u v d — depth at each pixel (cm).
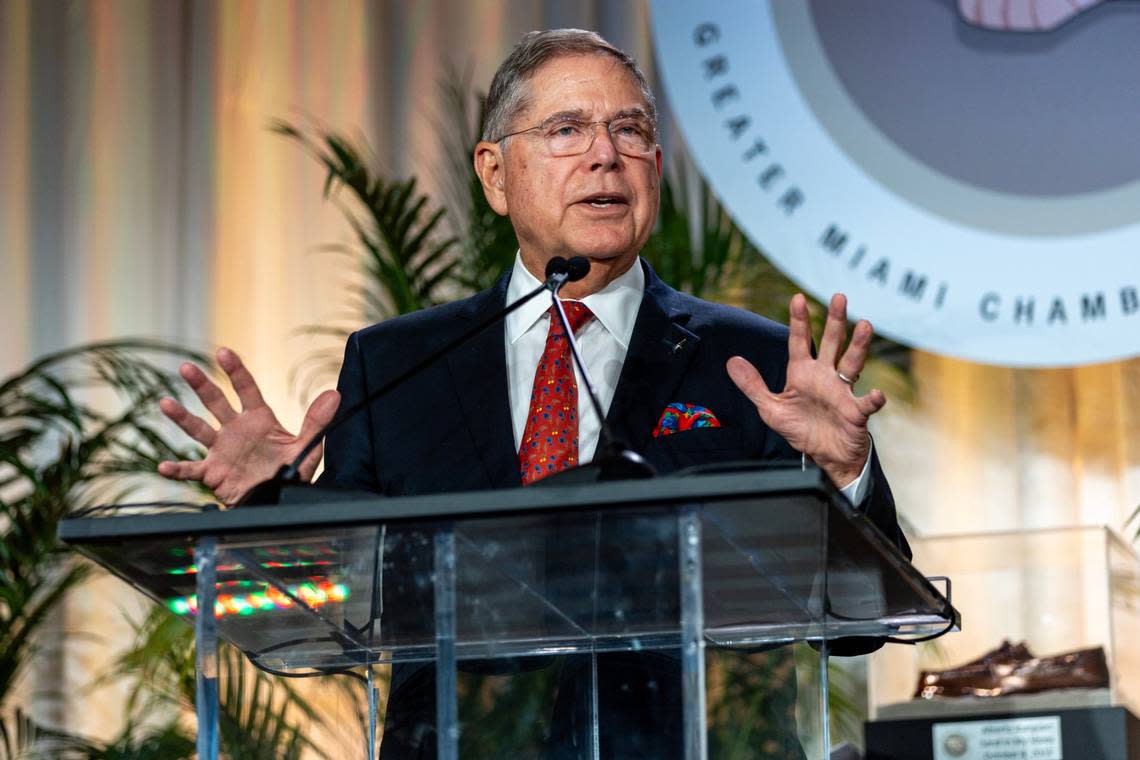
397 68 756
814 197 653
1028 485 708
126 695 711
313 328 720
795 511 221
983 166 651
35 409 637
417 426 341
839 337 278
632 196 359
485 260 639
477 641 256
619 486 220
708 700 255
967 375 716
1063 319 639
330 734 285
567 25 743
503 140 370
